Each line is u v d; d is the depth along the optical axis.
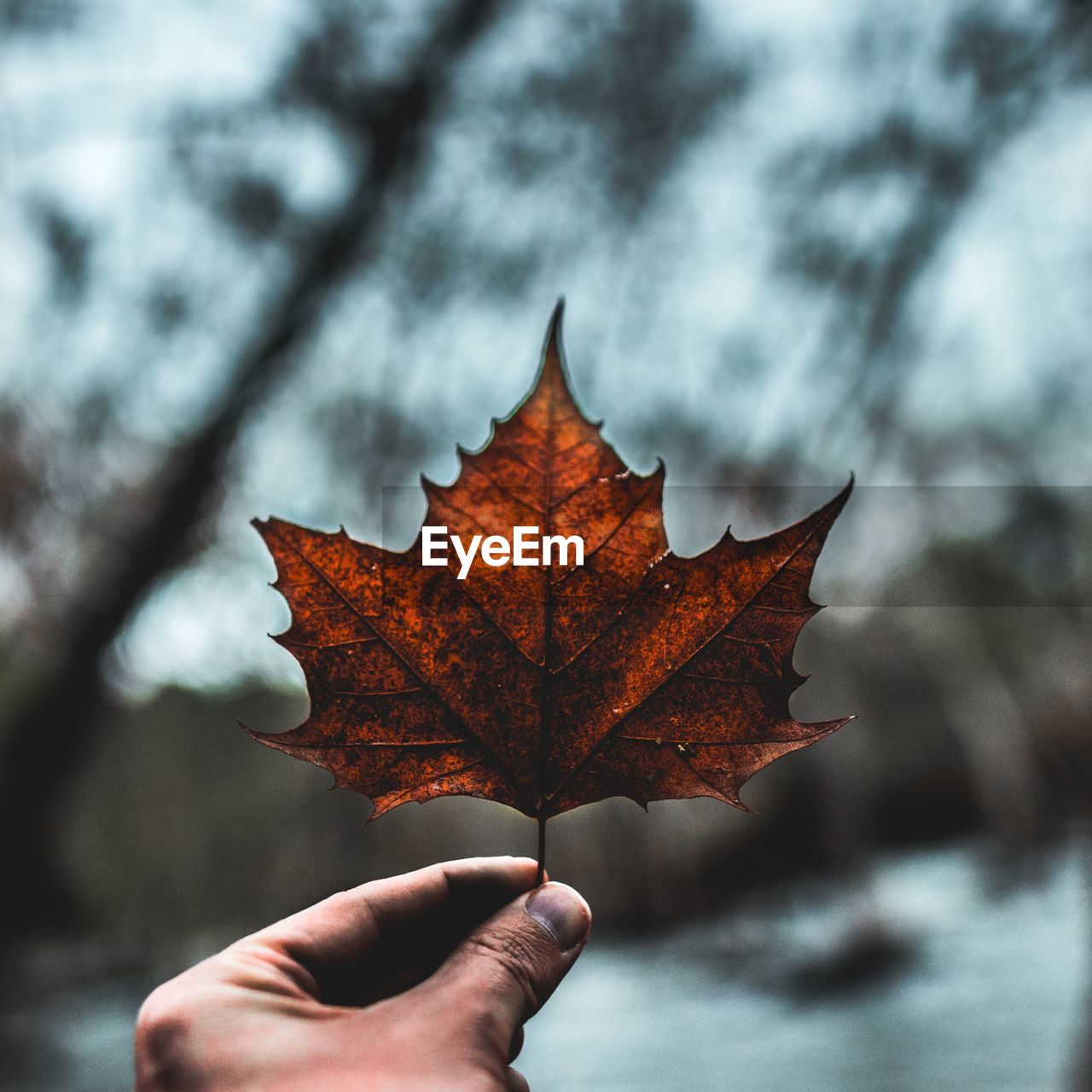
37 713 6.24
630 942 11.56
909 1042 7.80
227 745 10.05
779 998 9.79
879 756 12.32
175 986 1.03
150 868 9.96
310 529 0.88
